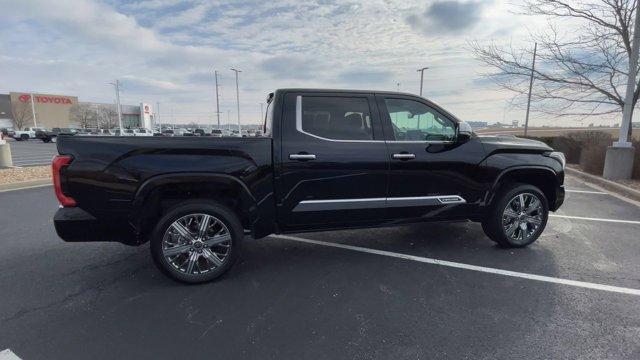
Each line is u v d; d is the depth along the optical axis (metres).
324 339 2.88
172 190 3.80
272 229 4.05
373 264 4.35
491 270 4.14
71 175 3.46
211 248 3.86
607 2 10.47
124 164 3.53
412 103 4.42
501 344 2.79
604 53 11.09
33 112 82.94
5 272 4.16
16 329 3.02
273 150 3.89
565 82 11.80
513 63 12.23
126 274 4.11
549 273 4.05
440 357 2.65
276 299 3.52
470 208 4.59
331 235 5.49
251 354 2.69
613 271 4.09
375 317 3.18
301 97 4.08
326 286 3.79
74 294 3.63
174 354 2.69
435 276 4.00
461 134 4.36
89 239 3.63
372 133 4.22
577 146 14.59
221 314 3.25
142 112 89.38
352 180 4.11
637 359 2.62
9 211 7.01
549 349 2.73
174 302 3.47
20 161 18.45
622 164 9.77
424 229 5.74
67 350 2.75
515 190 4.68
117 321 3.14
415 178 4.32
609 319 3.12
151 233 3.67
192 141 3.68
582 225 5.89
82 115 93.69
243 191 3.81
